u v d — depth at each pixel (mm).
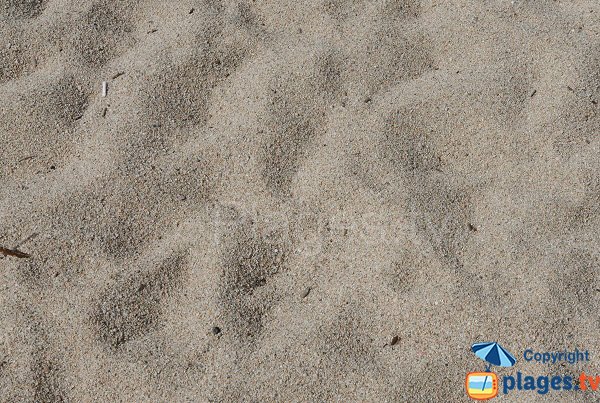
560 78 1597
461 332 1357
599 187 1479
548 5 1708
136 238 1450
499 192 1485
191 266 1421
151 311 1392
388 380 1325
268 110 1562
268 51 1641
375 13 1699
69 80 1615
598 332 1356
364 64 1625
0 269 1416
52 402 1317
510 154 1523
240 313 1382
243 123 1551
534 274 1398
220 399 1313
